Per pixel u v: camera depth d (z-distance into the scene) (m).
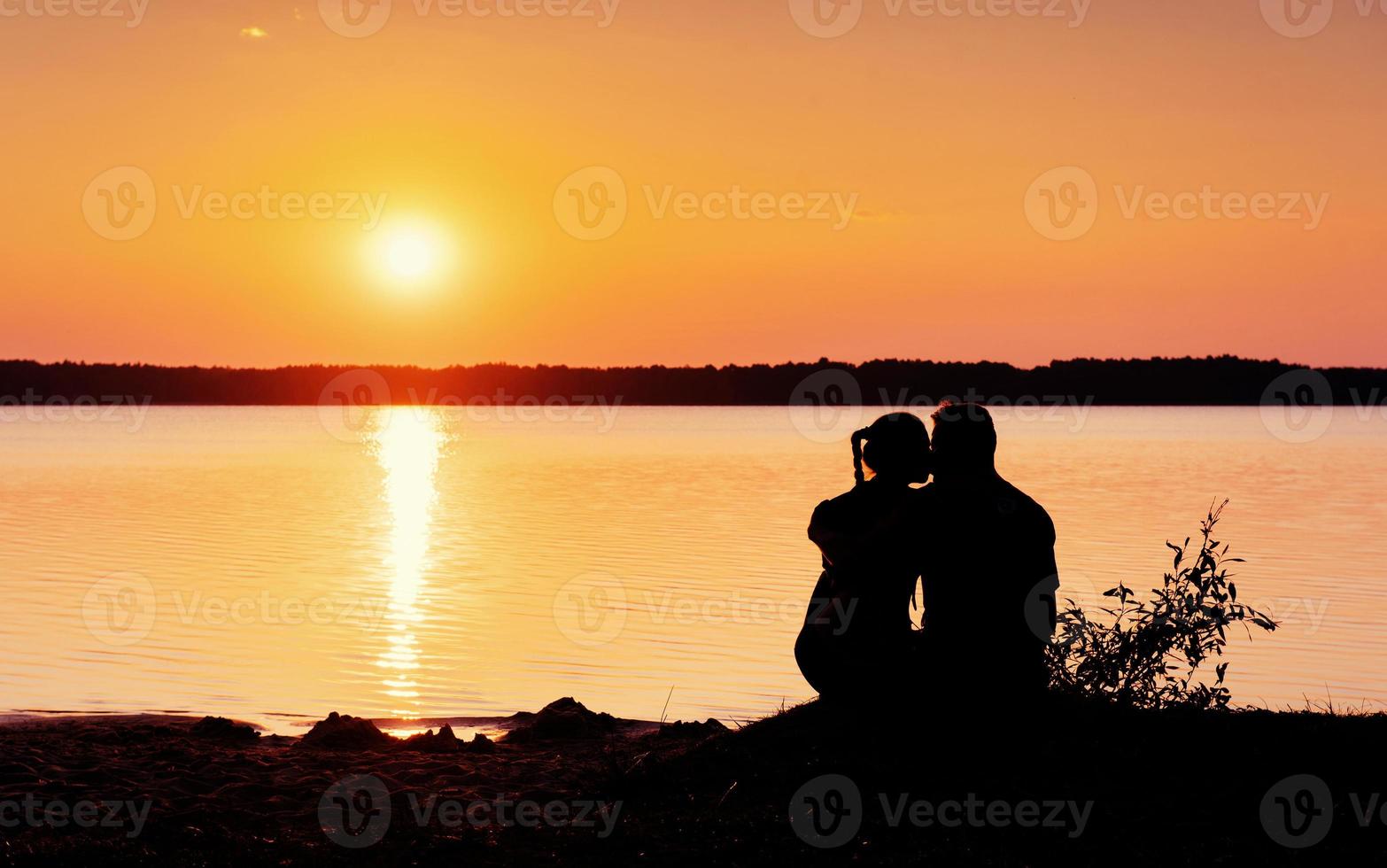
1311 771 6.21
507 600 20.25
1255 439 101.62
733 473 57.19
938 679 5.95
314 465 65.38
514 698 12.91
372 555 26.41
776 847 5.39
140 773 6.57
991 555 5.80
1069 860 5.25
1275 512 36.56
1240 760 6.34
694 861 5.28
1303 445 88.69
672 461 67.69
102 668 14.25
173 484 50.69
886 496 6.30
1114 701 7.27
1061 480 51.34
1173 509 37.22
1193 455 74.31
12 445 89.94
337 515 36.38
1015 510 5.81
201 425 145.88
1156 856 5.29
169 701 12.43
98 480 52.62
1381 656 15.45
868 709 6.44
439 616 18.47
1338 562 24.73
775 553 26.70
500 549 27.61
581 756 7.32
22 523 33.72
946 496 5.89
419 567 24.45
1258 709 7.33
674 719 11.80
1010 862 5.23
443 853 5.39
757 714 12.16
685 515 35.84
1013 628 5.83
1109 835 5.50
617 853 5.38
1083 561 24.19
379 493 45.38
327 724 7.88
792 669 14.66
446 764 6.94
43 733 7.87
